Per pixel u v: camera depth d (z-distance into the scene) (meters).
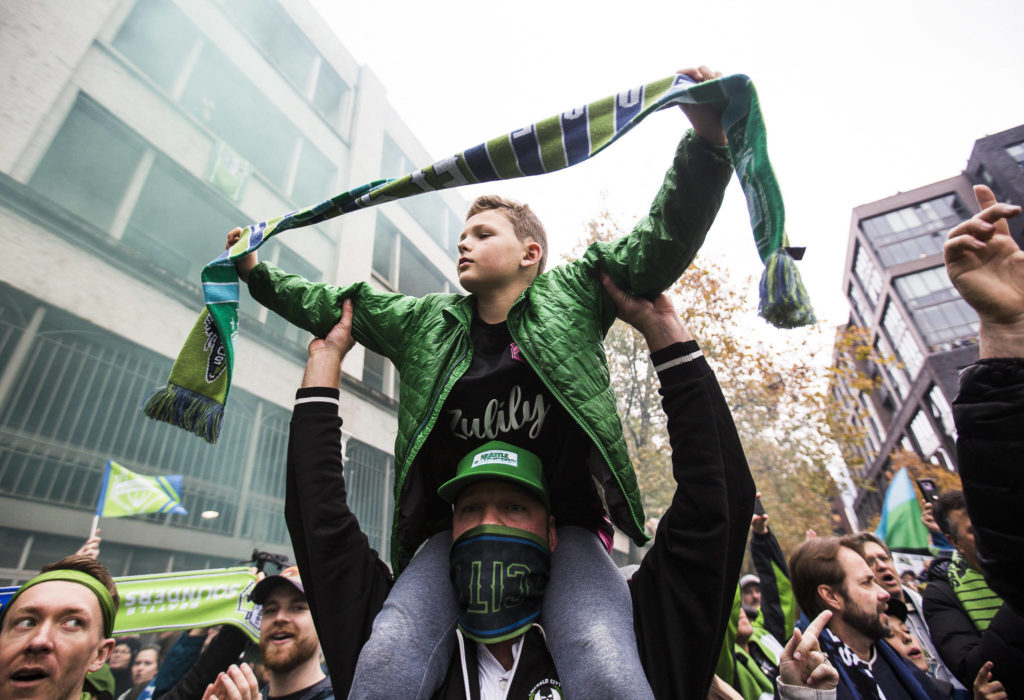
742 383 14.20
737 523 1.35
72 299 7.19
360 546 1.59
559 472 1.56
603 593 1.37
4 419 6.37
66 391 7.04
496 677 1.36
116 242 7.78
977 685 2.14
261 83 12.05
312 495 1.57
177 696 3.03
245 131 11.84
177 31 10.42
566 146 1.46
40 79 7.49
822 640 2.63
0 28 7.15
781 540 20.73
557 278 1.65
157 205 9.50
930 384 29.88
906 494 5.76
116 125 8.70
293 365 10.52
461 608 1.46
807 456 16.50
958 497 3.16
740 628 3.34
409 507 1.58
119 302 7.75
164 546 7.68
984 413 1.27
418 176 1.65
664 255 1.44
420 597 1.43
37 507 6.45
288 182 12.39
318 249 12.62
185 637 3.65
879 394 39.12
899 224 34.91
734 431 1.44
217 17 11.22
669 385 1.47
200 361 1.84
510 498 1.47
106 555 7.14
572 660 1.24
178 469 8.17
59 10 7.89
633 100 1.42
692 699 1.23
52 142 7.81
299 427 1.68
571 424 1.57
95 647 2.02
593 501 1.62
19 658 1.85
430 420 1.53
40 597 1.97
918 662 3.03
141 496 4.90
